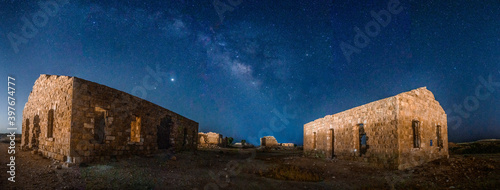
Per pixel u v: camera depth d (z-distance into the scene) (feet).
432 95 63.93
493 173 39.55
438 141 63.98
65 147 42.09
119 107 50.26
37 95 59.93
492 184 34.78
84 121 43.14
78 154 41.63
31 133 59.21
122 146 50.29
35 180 32.53
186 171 48.06
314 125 88.17
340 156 68.74
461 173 42.01
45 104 53.78
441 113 66.80
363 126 60.90
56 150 45.52
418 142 54.90
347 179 46.09
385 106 53.83
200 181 40.83
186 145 85.15
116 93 49.85
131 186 34.24
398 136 49.80
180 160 59.21
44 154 49.44
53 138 47.42
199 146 134.31
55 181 32.76
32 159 45.32
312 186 40.47
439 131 64.34
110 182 34.73
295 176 46.65
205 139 152.35
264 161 70.79
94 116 44.83
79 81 43.11
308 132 94.84
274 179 44.86
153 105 62.49
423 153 55.42
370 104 58.49
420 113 57.00
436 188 36.65
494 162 45.27
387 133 52.65
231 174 48.06
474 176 39.83
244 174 48.60
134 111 54.49
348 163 60.29
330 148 74.84
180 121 80.07
